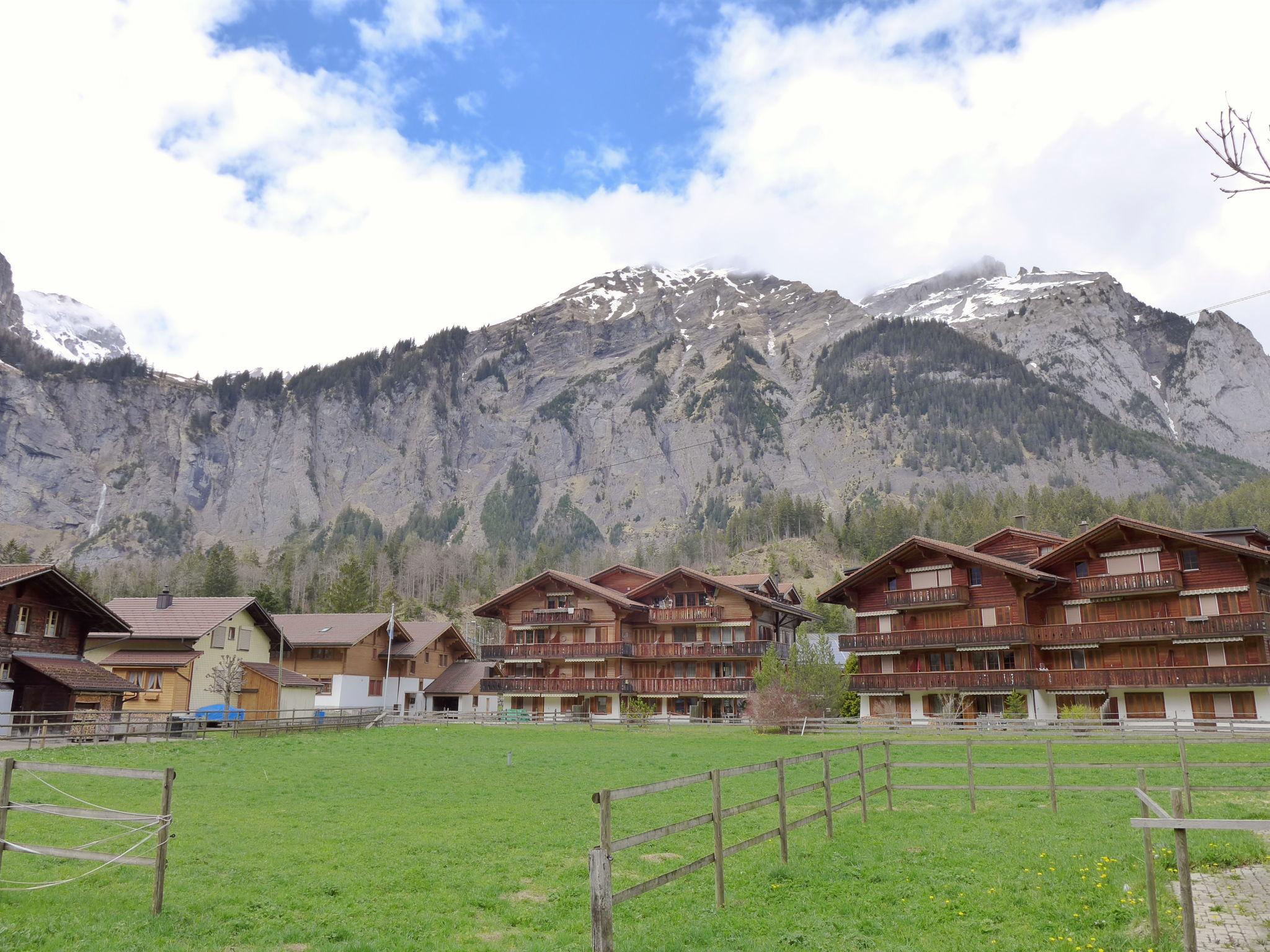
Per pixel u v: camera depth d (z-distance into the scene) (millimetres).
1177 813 11086
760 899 14727
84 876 16562
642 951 12125
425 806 27109
